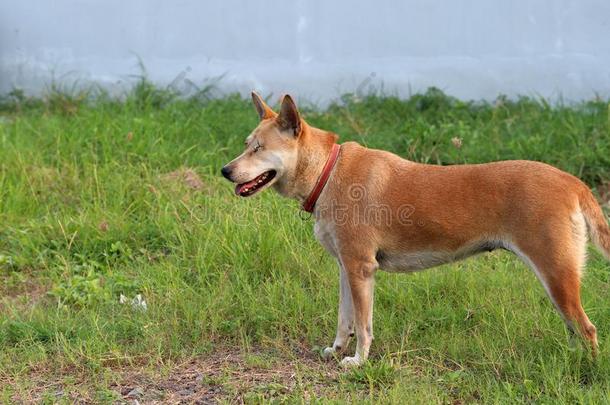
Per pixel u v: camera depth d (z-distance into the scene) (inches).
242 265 416.2
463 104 586.6
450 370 326.3
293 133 342.0
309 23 616.7
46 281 423.8
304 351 355.6
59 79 633.6
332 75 617.3
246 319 375.6
